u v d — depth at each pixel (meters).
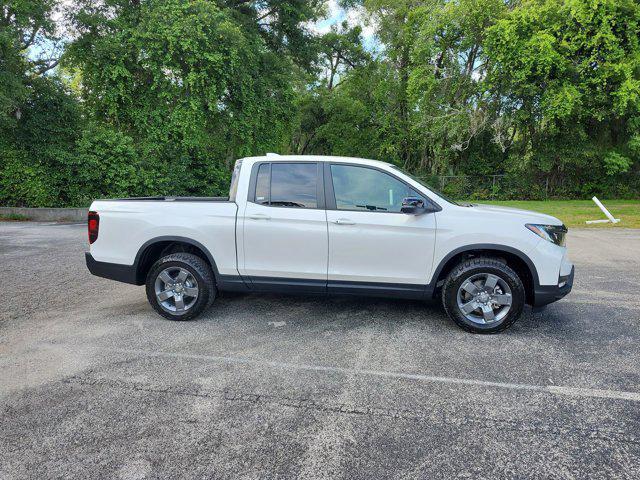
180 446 2.40
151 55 14.60
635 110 20.00
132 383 3.12
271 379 3.19
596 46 19.12
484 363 3.47
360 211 4.18
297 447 2.39
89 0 15.39
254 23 19.55
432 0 23.78
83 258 7.76
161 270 4.45
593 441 2.45
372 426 2.59
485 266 4.02
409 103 26.70
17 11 13.18
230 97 17.34
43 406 2.79
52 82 14.80
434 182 26.44
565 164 24.27
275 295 5.45
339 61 33.81
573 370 3.34
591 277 6.40
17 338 3.98
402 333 4.13
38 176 14.32
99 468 2.21
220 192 17.81
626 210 15.40
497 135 23.11
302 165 4.34
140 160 15.63
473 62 24.69
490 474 2.18
